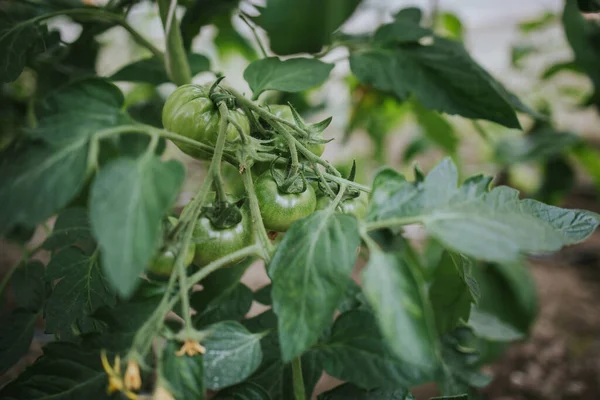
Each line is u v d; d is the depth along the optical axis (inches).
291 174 12.2
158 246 10.6
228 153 12.6
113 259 8.6
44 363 11.4
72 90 10.8
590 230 10.7
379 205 10.5
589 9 17.2
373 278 9.5
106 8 19.6
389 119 45.4
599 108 36.9
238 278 16.1
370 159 52.7
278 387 14.1
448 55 18.2
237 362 11.3
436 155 68.1
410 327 9.2
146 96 31.4
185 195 46.6
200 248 12.0
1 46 15.8
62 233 16.1
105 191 9.1
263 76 15.4
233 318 15.6
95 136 9.9
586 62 30.8
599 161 45.8
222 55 33.6
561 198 48.2
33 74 26.6
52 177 9.5
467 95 17.9
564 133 42.9
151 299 12.0
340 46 19.7
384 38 19.1
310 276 10.1
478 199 10.6
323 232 10.4
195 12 20.8
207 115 12.4
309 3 17.9
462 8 87.7
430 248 33.5
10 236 18.9
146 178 9.3
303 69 15.6
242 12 18.9
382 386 11.5
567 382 37.5
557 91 49.1
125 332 11.6
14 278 16.0
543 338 41.9
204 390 10.2
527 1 87.1
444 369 17.4
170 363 10.1
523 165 52.9
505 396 36.4
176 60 16.7
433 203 10.4
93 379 11.4
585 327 43.1
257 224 11.4
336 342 12.1
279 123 12.3
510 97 20.9
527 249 9.5
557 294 47.5
